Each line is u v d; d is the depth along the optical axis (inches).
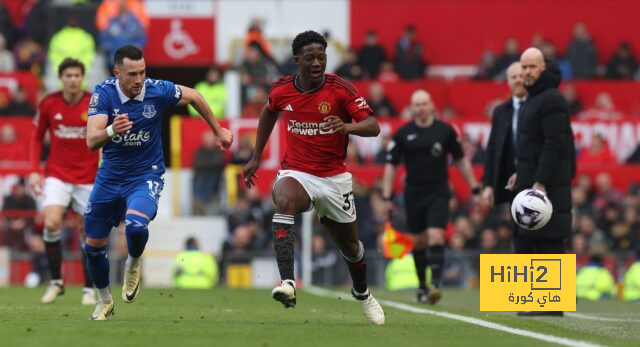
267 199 2142.0
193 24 2822.3
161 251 2005.4
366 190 2079.2
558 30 2979.8
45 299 1320.1
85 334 800.3
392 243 1455.5
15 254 1945.1
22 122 2351.1
